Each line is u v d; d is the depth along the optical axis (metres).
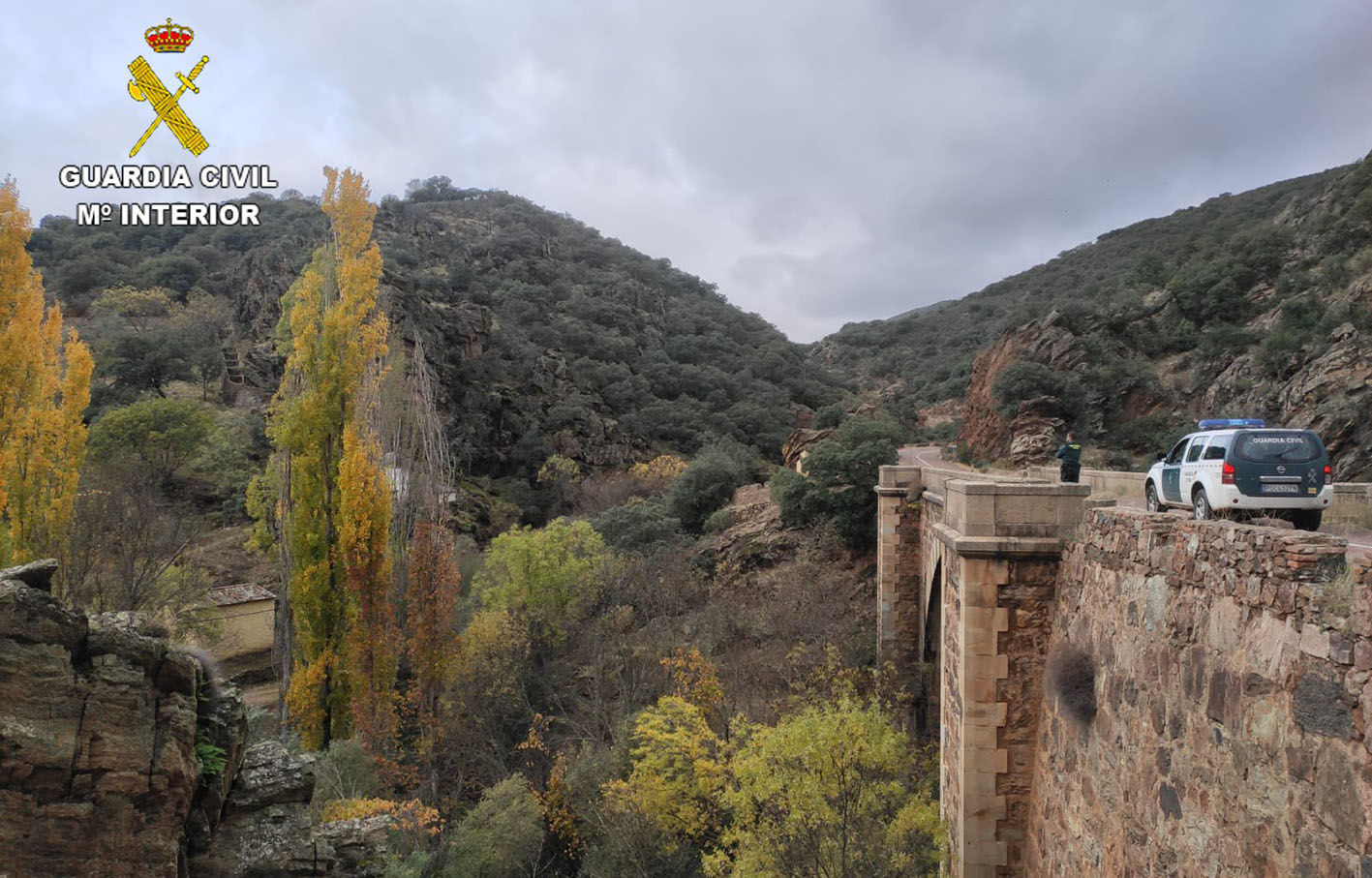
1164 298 49.41
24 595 5.94
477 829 19.05
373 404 26.62
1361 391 32.38
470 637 28.31
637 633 31.70
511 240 106.81
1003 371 45.88
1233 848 5.84
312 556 23.41
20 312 20.22
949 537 11.18
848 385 116.06
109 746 6.05
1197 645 6.57
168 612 26.16
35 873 5.71
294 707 22.05
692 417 82.00
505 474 67.06
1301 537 5.39
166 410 45.28
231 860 6.84
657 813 18.56
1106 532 8.76
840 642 26.55
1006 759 10.40
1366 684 4.54
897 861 12.48
